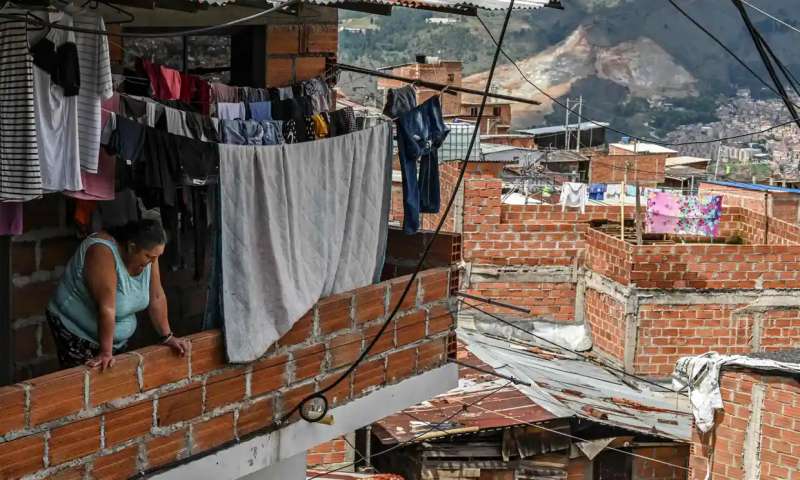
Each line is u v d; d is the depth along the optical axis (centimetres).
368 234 852
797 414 1245
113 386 638
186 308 885
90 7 781
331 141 795
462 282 2195
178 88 825
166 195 689
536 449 1568
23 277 754
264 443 757
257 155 729
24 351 761
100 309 642
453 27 15125
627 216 2306
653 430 1520
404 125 877
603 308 2122
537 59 16325
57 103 630
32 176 616
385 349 866
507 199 2869
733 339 2062
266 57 962
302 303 767
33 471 595
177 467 686
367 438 1495
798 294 2062
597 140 6281
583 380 1809
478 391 1614
